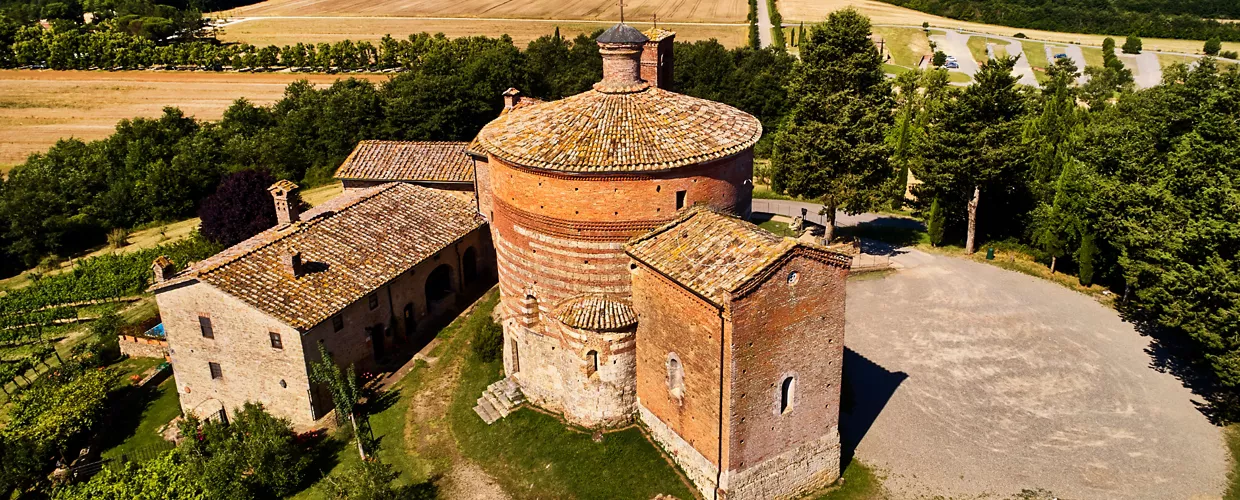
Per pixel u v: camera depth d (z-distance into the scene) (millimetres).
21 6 153500
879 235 61094
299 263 40375
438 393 39844
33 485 37750
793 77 58250
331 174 88312
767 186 75312
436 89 86625
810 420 31312
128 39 126312
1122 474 33344
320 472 35875
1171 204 39781
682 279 28641
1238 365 33406
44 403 40906
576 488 32312
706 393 29438
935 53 128625
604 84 35500
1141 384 39719
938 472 33719
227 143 88000
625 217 32188
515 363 38281
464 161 54875
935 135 55000
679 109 34594
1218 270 34094
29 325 55812
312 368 38344
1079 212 50562
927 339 44438
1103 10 153125
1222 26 138375
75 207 79375
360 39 139500
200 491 34875
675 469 32562
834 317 30094
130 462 37062
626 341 33250
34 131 98125
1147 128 49625
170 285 39250
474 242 50688
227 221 61625
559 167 31406
